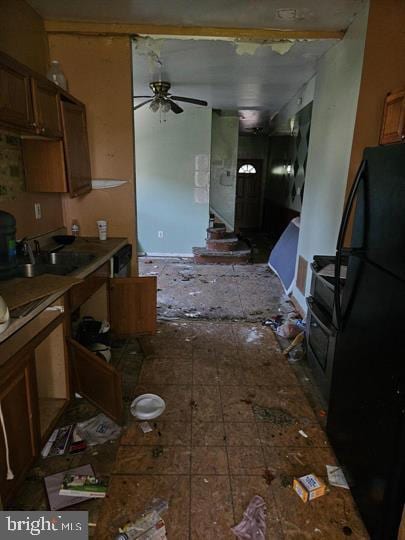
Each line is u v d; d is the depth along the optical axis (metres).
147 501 1.56
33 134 2.11
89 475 1.67
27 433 1.57
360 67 2.44
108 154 2.98
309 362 2.71
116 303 2.97
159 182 6.14
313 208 3.49
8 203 2.21
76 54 2.79
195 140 5.96
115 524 1.45
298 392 2.41
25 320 1.42
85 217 3.12
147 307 3.05
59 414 1.98
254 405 2.26
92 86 2.86
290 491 1.63
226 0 2.31
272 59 3.44
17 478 1.49
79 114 2.73
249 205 9.95
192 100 4.21
